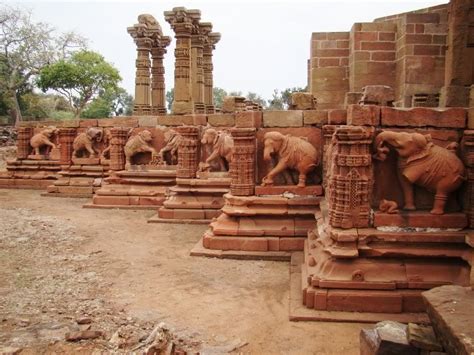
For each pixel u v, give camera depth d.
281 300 5.52
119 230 9.71
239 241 7.54
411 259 5.13
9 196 15.08
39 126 17.84
